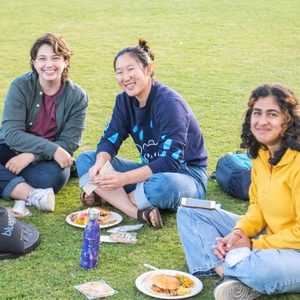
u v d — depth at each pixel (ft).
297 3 53.67
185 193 14.74
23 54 40.14
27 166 16.57
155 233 14.25
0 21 51.96
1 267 12.30
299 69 33.60
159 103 14.76
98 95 29.27
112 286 11.62
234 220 12.39
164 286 11.25
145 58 14.57
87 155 15.97
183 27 46.24
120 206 15.19
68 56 16.53
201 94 28.76
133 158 20.02
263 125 10.93
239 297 10.88
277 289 10.82
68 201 16.48
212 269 11.88
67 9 56.44
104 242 13.61
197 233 11.99
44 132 17.01
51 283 11.69
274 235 11.21
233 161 16.99
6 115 16.69
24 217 15.20
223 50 38.81
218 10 52.11
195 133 15.34
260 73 32.89
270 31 43.86
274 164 11.16
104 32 45.98
